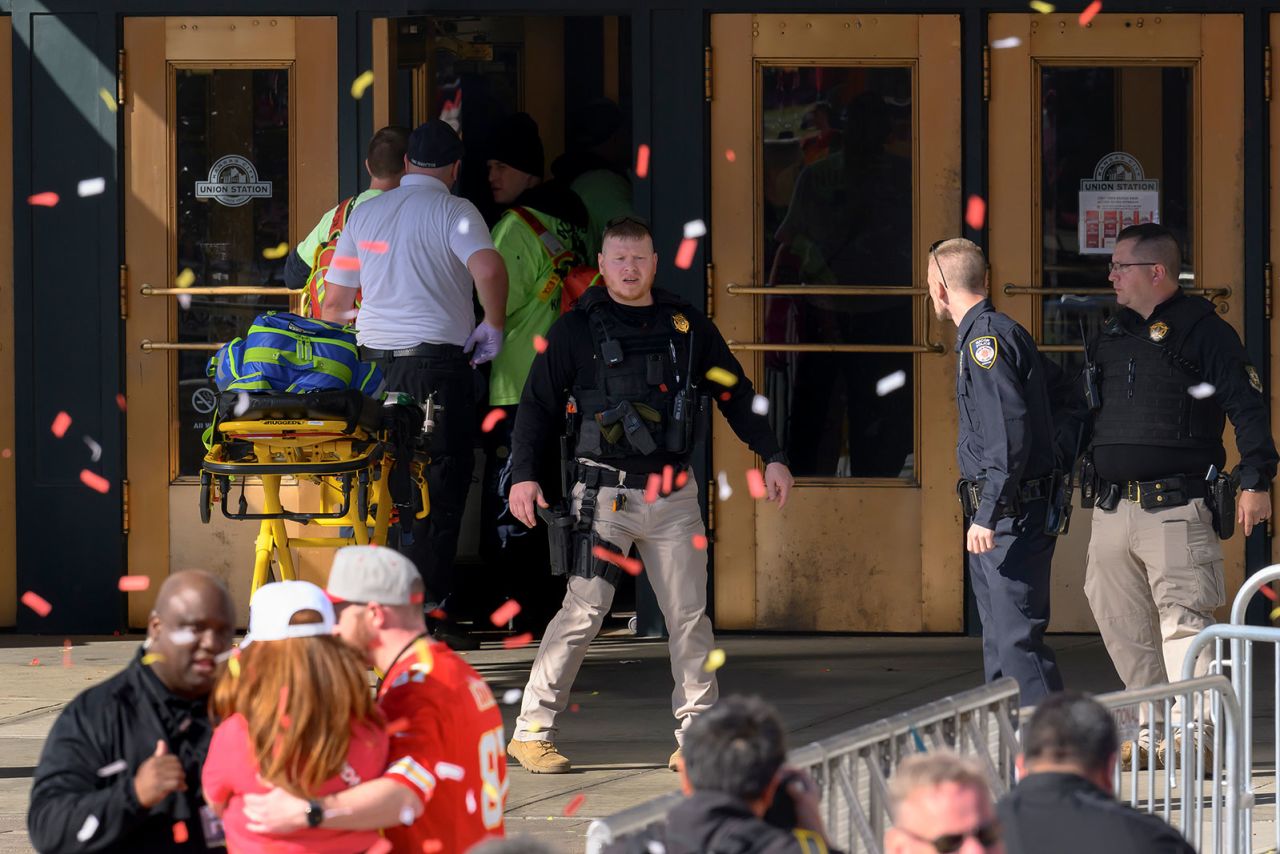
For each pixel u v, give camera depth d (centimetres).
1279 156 3184
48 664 3014
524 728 2369
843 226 3222
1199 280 3200
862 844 1396
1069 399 2428
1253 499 2286
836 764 1385
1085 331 3225
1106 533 2369
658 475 2336
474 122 3841
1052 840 1323
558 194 3269
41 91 3234
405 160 2989
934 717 1504
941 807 1164
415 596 1472
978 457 2203
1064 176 3209
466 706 1414
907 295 3212
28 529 3256
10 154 3253
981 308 2209
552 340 2362
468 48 3838
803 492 3222
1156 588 2325
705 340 2397
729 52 3200
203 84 3241
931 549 3216
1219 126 3188
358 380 2480
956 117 3200
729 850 1146
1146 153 3206
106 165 3234
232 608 1388
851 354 3231
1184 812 1866
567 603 2361
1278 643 2002
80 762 1348
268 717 1302
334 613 1448
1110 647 2389
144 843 1344
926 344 3206
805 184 3216
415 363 2884
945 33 3197
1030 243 3209
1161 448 2303
